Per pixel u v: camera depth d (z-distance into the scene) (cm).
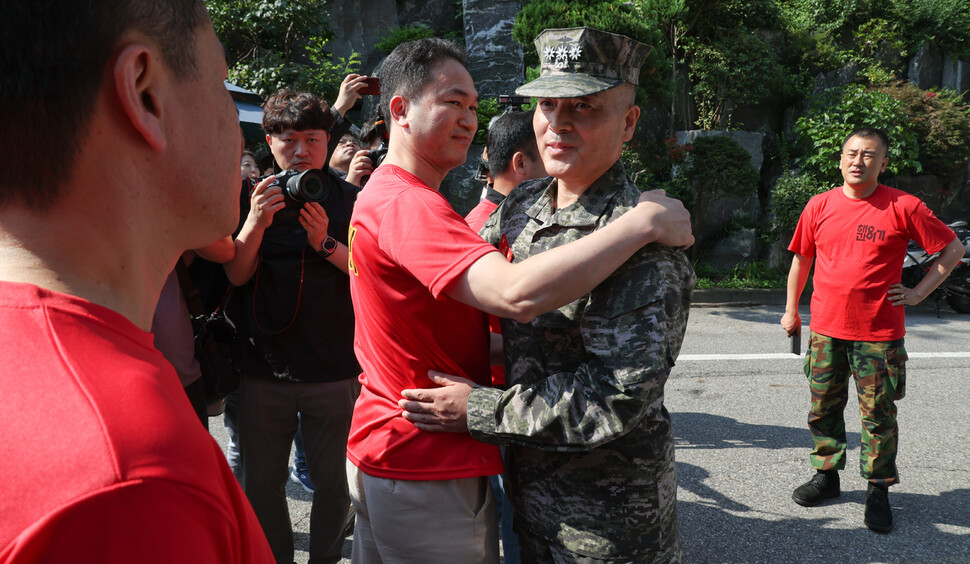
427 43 148
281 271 223
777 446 395
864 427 307
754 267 1006
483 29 1138
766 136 1185
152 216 52
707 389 508
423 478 139
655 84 920
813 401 329
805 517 310
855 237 314
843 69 1218
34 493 38
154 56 49
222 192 57
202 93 54
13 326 44
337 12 1228
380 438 145
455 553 142
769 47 1145
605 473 134
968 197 1187
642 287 123
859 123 1071
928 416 447
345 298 230
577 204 141
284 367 225
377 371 149
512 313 118
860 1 1288
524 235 150
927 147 1141
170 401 46
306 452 236
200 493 43
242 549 49
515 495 150
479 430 132
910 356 616
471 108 152
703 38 1141
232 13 1023
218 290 234
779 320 801
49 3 44
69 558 38
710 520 306
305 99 250
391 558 146
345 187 251
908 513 314
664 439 139
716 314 842
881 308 305
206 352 225
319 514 238
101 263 49
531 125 253
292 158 249
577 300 131
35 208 46
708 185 1026
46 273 46
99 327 46
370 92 321
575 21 860
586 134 134
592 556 135
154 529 40
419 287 136
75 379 42
